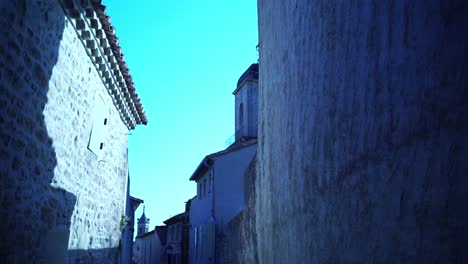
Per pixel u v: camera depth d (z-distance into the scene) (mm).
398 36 2248
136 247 58562
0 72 4254
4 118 4391
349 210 3014
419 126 2020
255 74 28672
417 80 2047
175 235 33656
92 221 8328
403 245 2156
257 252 8430
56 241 6188
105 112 8859
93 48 7152
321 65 3807
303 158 4477
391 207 2307
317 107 3936
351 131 3000
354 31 2943
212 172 21594
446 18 1801
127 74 8859
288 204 5246
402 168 2182
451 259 1739
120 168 10906
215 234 20297
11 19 4441
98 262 8930
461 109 1701
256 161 8703
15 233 4801
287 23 5523
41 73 5332
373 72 2598
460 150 1704
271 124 6801
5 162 4465
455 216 1723
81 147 7254
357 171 2861
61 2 5797
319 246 3791
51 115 5758
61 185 6344
